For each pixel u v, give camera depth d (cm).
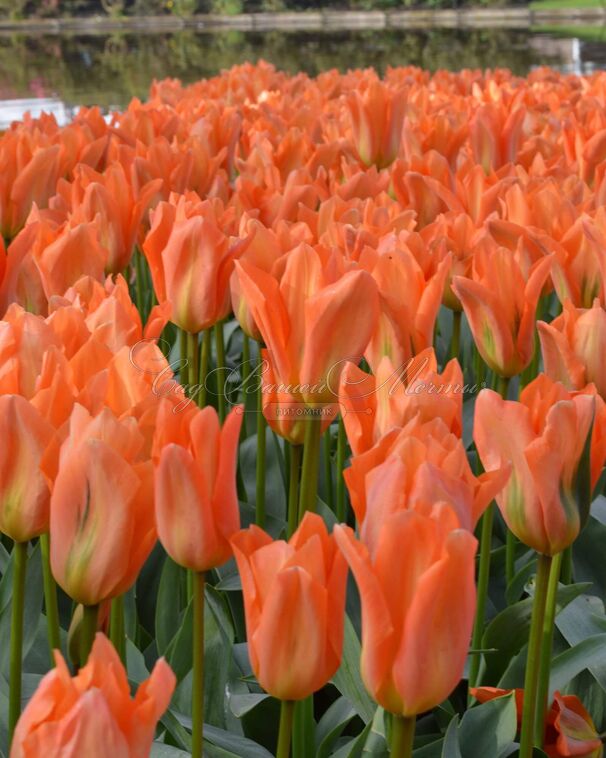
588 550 221
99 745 79
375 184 299
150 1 5234
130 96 1484
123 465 108
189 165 313
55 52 3105
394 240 197
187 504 112
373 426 131
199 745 131
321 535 104
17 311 144
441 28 3872
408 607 98
